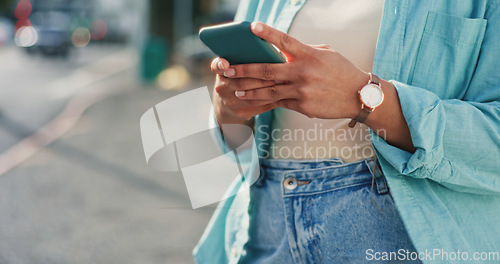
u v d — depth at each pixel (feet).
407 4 3.29
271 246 3.70
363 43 3.46
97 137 21.52
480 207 3.21
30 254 10.57
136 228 11.81
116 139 21.08
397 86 2.98
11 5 97.45
